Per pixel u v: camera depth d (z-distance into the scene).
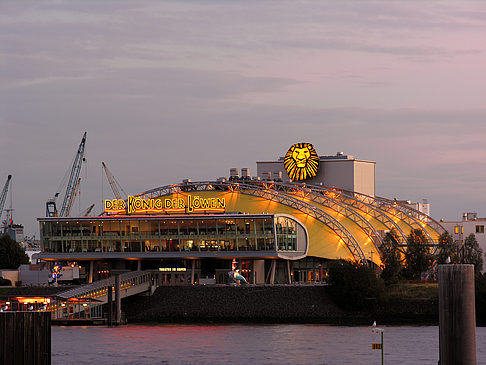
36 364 62.28
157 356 173.62
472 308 49.03
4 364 61.22
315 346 186.50
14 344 61.59
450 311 49.16
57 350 182.38
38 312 62.69
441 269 49.59
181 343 193.88
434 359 164.88
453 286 49.12
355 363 161.88
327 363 162.50
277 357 170.62
